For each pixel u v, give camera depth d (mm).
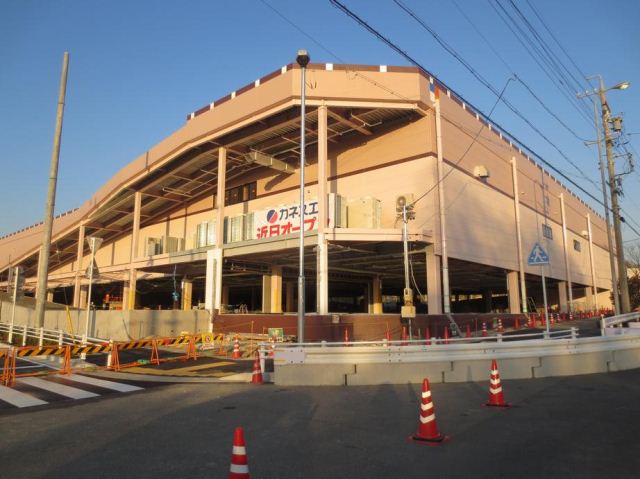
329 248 28062
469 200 32031
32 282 63719
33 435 7344
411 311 22250
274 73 28375
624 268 26438
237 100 30500
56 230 55281
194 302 61219
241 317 29016
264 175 37750
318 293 25484
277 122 29750
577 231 56781
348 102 27297
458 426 7520
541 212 45344
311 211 27031
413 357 12109
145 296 67125
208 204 42750
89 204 48406
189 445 6629
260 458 5977
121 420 8375
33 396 11148
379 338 25484
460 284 52531
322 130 27094
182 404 9867
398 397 10125
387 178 30031
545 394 10211
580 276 55562
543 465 5551
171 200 44500
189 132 33969
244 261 34250
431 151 28500
